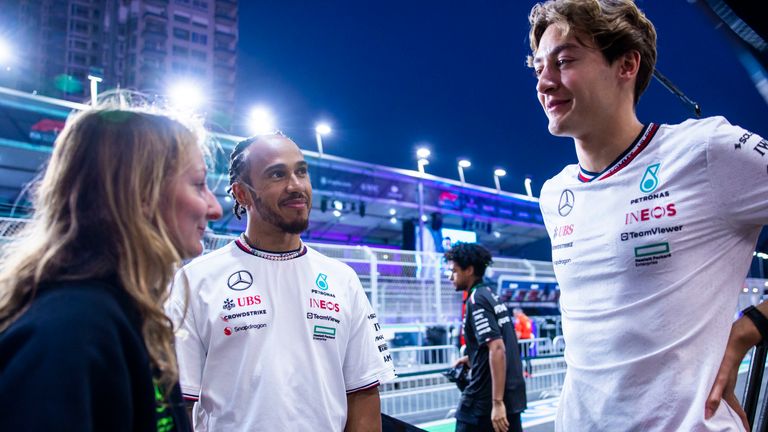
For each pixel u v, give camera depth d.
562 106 1.57
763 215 1.29
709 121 1.41
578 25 1.51
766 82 1.47
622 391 1.41
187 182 1.04
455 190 21.58
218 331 1.76
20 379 0.66
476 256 3.68
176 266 1.03
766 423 1.58
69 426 0.65
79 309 0.75
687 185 1.38
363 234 26.44
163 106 1.29
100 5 41.50
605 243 1.51
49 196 0.91
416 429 2.17
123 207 0.89
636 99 1.68
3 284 0.83
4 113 11.50
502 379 3.23
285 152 1.94
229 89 45.28
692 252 1.37
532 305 13.82
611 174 1.55
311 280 1.94
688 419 1.28
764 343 1.31
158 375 0.92
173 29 43.66
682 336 1.33
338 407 1.83
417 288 10.05
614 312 1.46
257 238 1.95
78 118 0.96
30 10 38.34
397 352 8.94
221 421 1.68
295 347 1.79
